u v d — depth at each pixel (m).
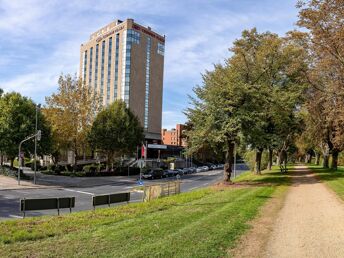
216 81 33.56
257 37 44.12
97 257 8.44
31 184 41.34
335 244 10.31
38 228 12.45
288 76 41.91
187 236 10.51
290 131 46.47
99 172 59.50
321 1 19.61
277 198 21.12
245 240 10.56
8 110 47.88
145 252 8.77
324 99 29.70
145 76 117.81
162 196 26.75
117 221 13.99
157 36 123.06
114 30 118.25
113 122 63.84
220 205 17.83
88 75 127.94
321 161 84.44
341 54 20.72
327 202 19.36
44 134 50.47
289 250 9.64
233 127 31.97
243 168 102.62
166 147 112.62
